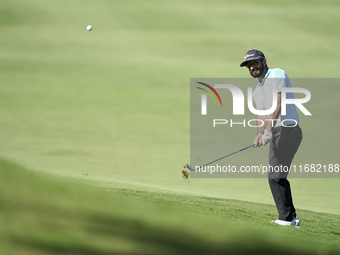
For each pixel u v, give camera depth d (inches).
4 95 3540.8
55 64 4653.1
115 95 3742.6
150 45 5920.3
